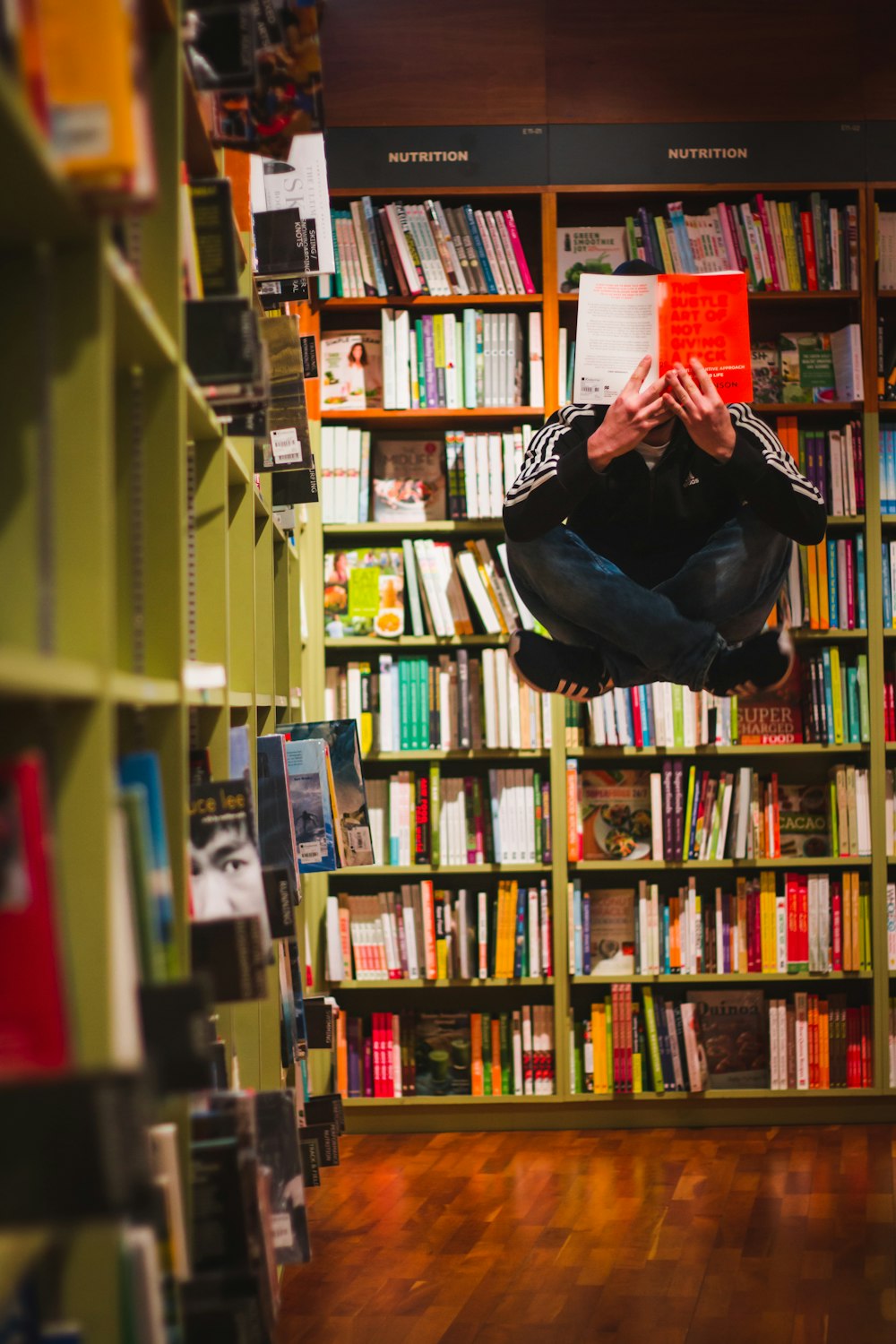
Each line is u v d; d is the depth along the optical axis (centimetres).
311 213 265
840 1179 356
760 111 442
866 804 436
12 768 92
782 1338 241
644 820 442
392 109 443
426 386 440
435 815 430
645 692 434
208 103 191
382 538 464
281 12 188
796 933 430
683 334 254
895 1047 432
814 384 449
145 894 123
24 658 89
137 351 147
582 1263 287
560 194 443
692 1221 318
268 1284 152
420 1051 436
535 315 438
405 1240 307
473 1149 402
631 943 436
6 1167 85
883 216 449
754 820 432
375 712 439
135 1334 110
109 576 111
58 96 103
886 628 438
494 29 446
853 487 437
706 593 269
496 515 437
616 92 444
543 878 446
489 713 432
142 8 150
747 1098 428
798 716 449
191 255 171
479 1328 249
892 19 445
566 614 277
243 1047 240
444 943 428
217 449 203
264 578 294
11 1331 102
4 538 110
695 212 456
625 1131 423
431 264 438
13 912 91
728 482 261
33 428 111
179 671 153
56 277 112
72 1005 108
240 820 164
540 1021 428
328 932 429
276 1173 177
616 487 273
